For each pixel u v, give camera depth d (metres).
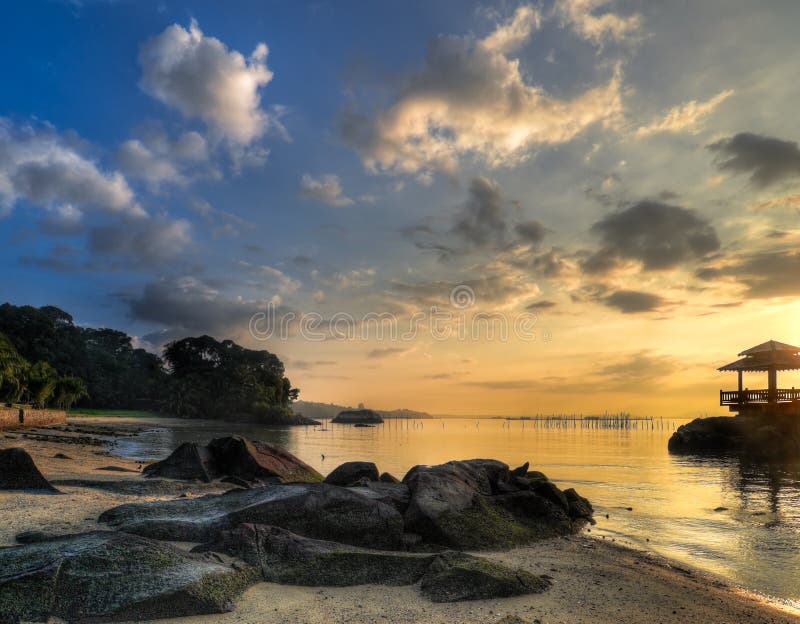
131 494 15.65
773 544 14.59
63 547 7.98
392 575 9.23
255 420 144.50
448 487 14.60
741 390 53.31
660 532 16.06
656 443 75.38
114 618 6.99
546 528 15.07
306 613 7.66
